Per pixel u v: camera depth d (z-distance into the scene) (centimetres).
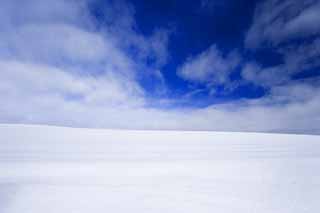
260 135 2103
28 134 1598
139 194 392
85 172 546
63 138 1515
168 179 488
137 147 1168
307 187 440
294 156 824
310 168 601
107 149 1058
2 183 450
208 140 1666
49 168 588
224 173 543
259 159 744
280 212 329
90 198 372
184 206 344
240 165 637
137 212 323
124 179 485
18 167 600
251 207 343
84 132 1953
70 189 415
